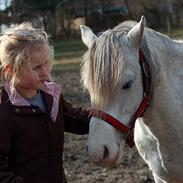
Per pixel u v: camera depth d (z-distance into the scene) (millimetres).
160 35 3197
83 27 3117
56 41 31719
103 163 2734
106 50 2699
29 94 2547
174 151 3191
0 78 2512
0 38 2486
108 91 2668
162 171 3307
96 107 2742
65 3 35750
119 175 5270
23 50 2410
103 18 30594
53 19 35219
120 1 29391
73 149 6406
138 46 2844
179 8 28625
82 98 9922
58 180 2617
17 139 2475
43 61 2465
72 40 31781
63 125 2695
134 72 2811
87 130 2908
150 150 3316
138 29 2814
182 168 3223
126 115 2824
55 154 2598
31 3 32344
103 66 2672
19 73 2445
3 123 2420
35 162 2520
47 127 2545
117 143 2801
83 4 35312
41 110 2527
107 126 2732
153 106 3033
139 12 22688
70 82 12547
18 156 2502
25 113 2475
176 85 3162
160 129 3145
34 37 2447
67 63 17438
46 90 2627
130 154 5945
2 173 2381
